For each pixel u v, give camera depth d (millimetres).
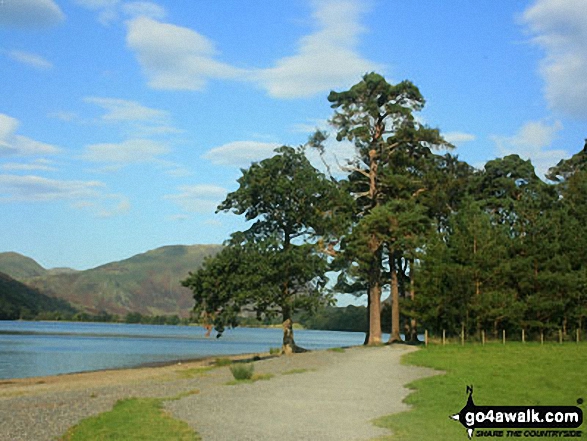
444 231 57781
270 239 43906
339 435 13438
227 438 13086
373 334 52500
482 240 47781
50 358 57875
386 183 53719
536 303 47625
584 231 51781
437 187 55500
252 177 44938
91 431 13938
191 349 77938
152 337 126875
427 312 47562
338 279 55969
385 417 15758
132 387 24828
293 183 44688
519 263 48656
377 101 55250
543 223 50875
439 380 22906
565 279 47812
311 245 44875
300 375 27547
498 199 61156
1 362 51750
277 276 43812
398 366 31125
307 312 46438
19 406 19359
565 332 49844
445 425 14602
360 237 48469
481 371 25594
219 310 43625
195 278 43312
